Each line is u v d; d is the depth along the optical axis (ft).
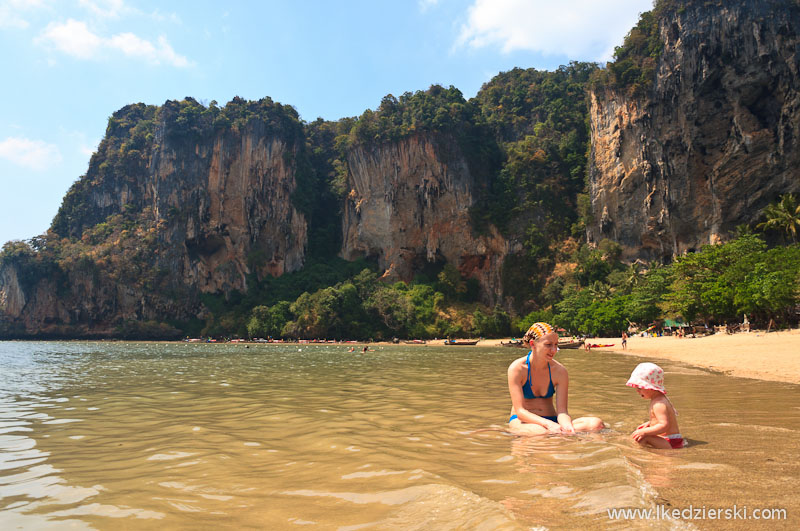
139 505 10.21
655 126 244.01
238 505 10.05
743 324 146.61
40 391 35.83
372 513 9.20
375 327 285.23
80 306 321.32
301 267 360.07
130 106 435.94
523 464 12.17
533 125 371.15
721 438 14.89
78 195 396.57
